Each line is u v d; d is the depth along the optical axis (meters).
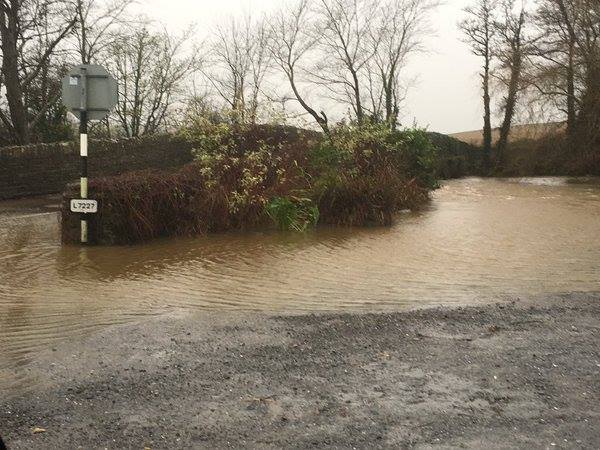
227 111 12.16
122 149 15.91
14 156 14.05
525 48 31.08
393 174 12.88
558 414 3.31
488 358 4.12
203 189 9.86
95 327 4.86
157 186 9.33
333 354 4.23
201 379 3.81
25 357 4.19
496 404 3.44
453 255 7.87
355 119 14.86
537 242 8.80
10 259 7.71
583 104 28.00
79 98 8.44
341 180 11.09
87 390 3.65
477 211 12.77
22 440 3.06
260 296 5.85
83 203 8.52
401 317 5.07
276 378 3.82
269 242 8.93
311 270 7.02
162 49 26.30
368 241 8.99
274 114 12.23
